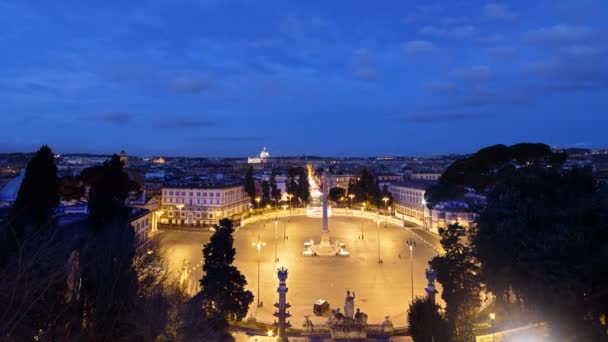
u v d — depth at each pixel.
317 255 74.25
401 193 141.75
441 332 29.94
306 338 37.84
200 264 64.50
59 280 23.50
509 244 28.19
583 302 24.62
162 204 122.88
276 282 57.25
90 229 43.41
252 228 106.00
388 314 45.59
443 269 37.41
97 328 25.28
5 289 20.22
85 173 61.38
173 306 28.05
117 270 27.33
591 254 24.25
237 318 40.44
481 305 41.62
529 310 29.17
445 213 96.88
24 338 21.19
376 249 80.19
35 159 41.00
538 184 29.80
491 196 33.44
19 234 29.27
